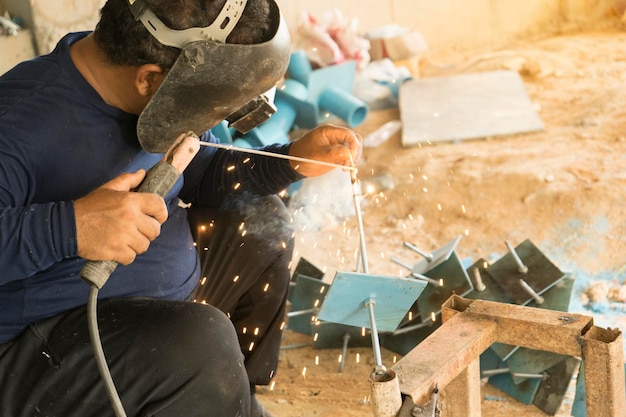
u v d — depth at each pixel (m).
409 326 2.86
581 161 4.22
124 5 1.83
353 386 2.78
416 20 6.60
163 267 2.15
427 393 1.73
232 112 1.96
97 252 1.71
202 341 1.90
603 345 1.78
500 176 4.16
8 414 1.99
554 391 2.56
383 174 4.48
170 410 1.92
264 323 2.48
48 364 1.92
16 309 1.95
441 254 2.78
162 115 1.88
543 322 1.88
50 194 1.95
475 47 6.73
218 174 2.49
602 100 5.00
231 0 1.80
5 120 1.86
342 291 1.88
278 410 2.65
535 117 4.87
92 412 1.94
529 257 2.76
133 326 1.91
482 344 1.91
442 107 5.11
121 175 1.81
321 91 5.07
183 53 1.79
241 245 2.43
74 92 1.93
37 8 4.73
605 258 3.58
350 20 5.75
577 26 6.77
